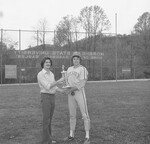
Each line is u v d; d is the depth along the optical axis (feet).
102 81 90.89
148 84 72.38
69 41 96.12
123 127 20.75
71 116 17.84
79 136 18.43
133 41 126.00
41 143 16.67
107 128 20.53
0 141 17.30
